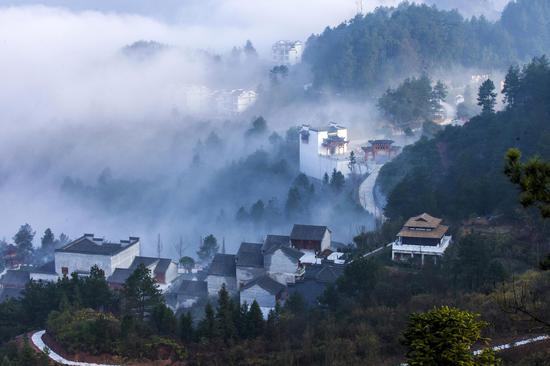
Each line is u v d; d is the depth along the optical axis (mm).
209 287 156750
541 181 46656
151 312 125625
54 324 118000
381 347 97000
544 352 86312
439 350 53656
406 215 164750
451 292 115938
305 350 99188
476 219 154625
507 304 101875
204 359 105500
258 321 111812
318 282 138250
